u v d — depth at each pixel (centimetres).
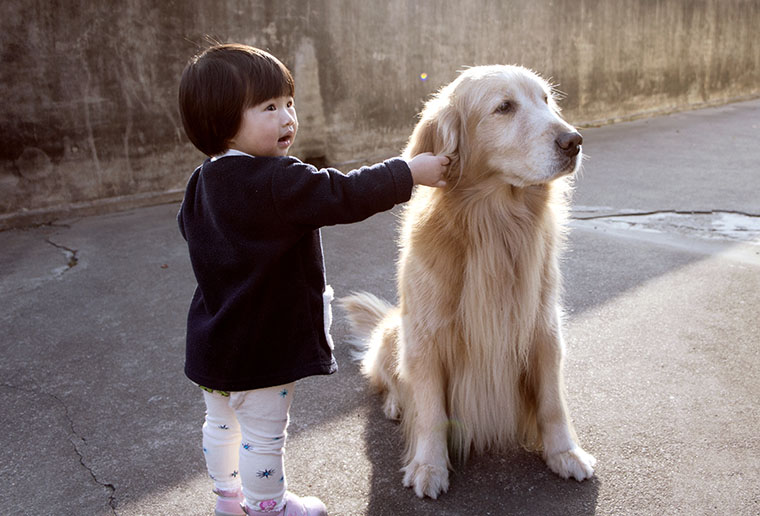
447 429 251
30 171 554
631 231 493
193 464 246
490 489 226
